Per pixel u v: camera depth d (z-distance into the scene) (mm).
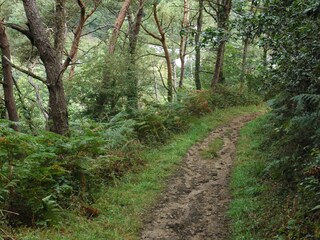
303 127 7316
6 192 6285
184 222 7250
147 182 9109
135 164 10266
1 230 5777
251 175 9055
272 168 7934
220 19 17578
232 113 17906
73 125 11688
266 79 10062
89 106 16656
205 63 29016
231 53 26594
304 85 8023
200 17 22578
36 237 5750
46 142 8055
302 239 5223
